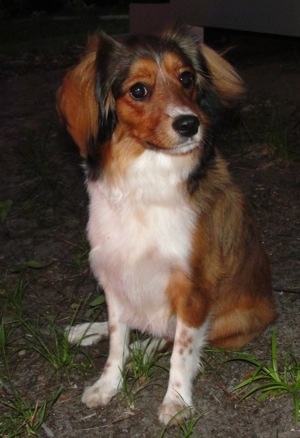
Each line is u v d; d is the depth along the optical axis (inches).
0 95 93.5
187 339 43.5
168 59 41.3
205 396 44.3
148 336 48.9
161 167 41.4
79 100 42.1
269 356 46.6
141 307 44.3
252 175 65.8
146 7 99.4
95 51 42.1
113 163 41.9
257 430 42.2
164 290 43.4
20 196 65.9
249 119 75.6
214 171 43.8
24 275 55.4
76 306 52.1
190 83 42.0
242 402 43.8
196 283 42.9
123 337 45.3
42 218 62.5
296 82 88.0
